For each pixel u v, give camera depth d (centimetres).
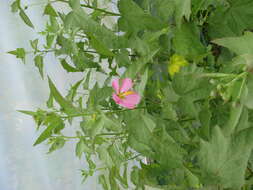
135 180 83
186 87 47
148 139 56
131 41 60
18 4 66
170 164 56
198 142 61
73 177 134
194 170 61
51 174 129
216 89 45
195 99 48
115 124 64
